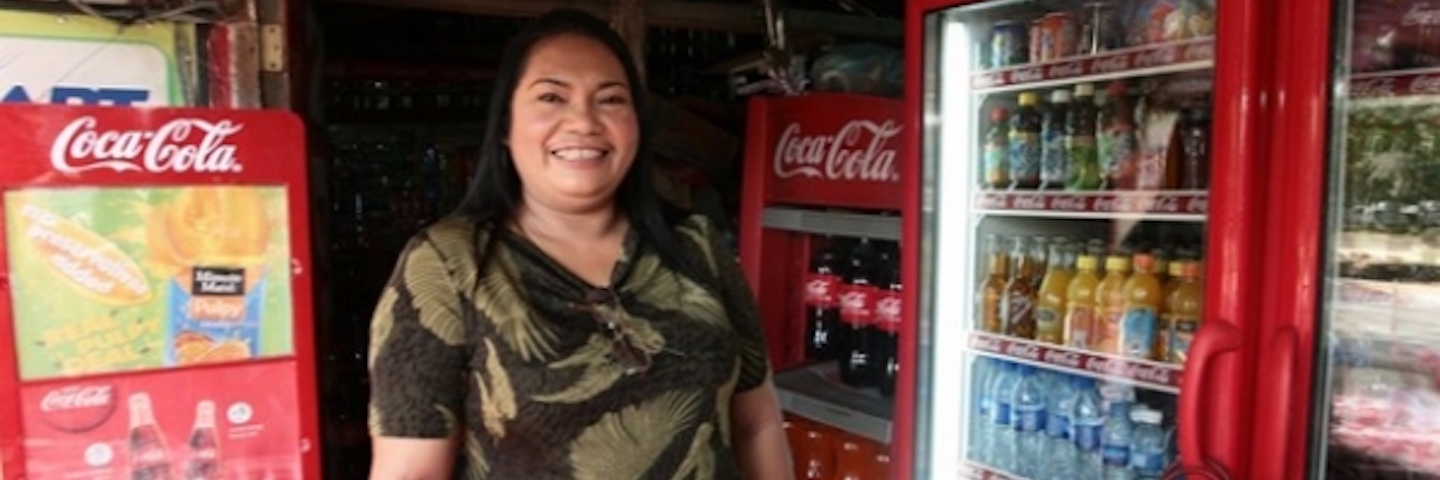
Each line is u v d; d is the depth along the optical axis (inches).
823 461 108.2
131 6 72.4
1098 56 75.3
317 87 118.9
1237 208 61.7
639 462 53.3
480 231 54.9
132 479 70.9
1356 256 61.8
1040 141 84.4
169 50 74.5
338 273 142.3
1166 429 78.7
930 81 84.8
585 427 52.3
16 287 67.1
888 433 92.4
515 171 58.0
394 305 52.6
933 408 87.5
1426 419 63.7
